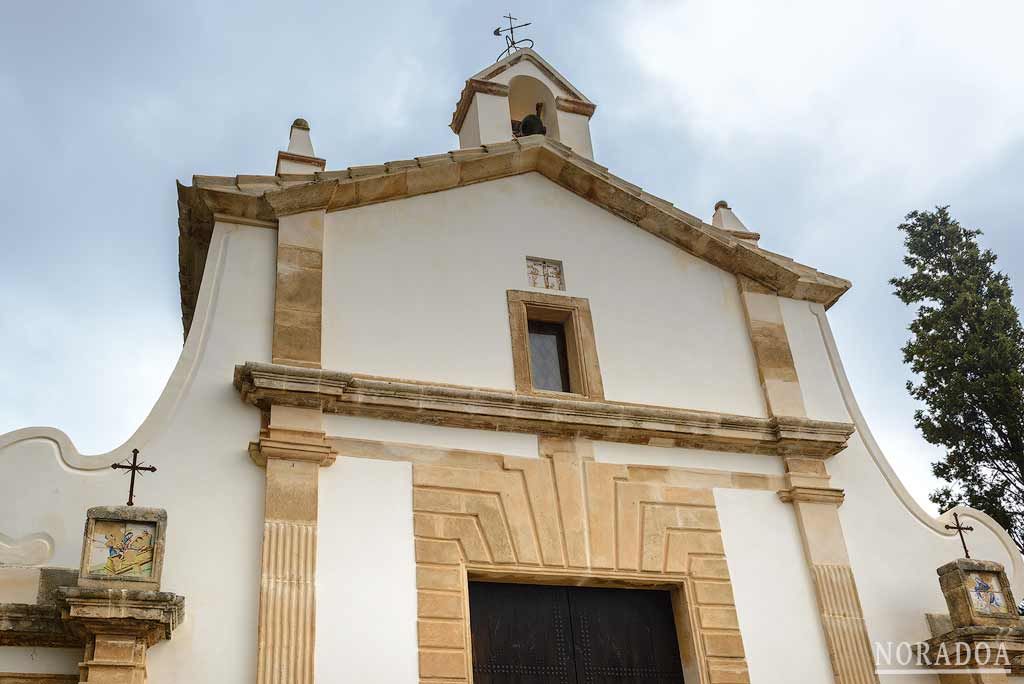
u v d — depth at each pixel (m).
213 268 12.45
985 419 19.97
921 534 13.99
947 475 20.31
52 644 9.59
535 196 14.99
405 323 12.97
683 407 13.84
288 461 11.23
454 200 14.38
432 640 10.88
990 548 14.23
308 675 10.15
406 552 11.31
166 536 10.43
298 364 12.00
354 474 11.56
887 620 13.09
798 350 15.10
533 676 11.50
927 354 20.48
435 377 12.73
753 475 13.59
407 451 11.95
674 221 15.16
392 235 13.63
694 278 15.15
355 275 13.06
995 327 20.19
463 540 11.62
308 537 10.86
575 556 12.08
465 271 13.77
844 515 13.75
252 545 10.72
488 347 13.26
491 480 12.14
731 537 12.98
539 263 14.38
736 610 12.46
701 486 13.20
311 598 10.55
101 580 9.32
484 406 12.44
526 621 11.80
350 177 13.43
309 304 12.48
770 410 14.18
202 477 10.95
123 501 10.52
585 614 12.12
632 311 14.41
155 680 9.71
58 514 10.25
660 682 12.02
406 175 13.90
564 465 12.60
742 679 11.99
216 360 11.80
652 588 12.52
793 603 12.79
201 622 10.13
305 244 12.91
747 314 15.02
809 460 13.93
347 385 11.83
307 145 14.23
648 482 12.96
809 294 15.71
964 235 21.69
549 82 17.47
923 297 21.48
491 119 16.55
